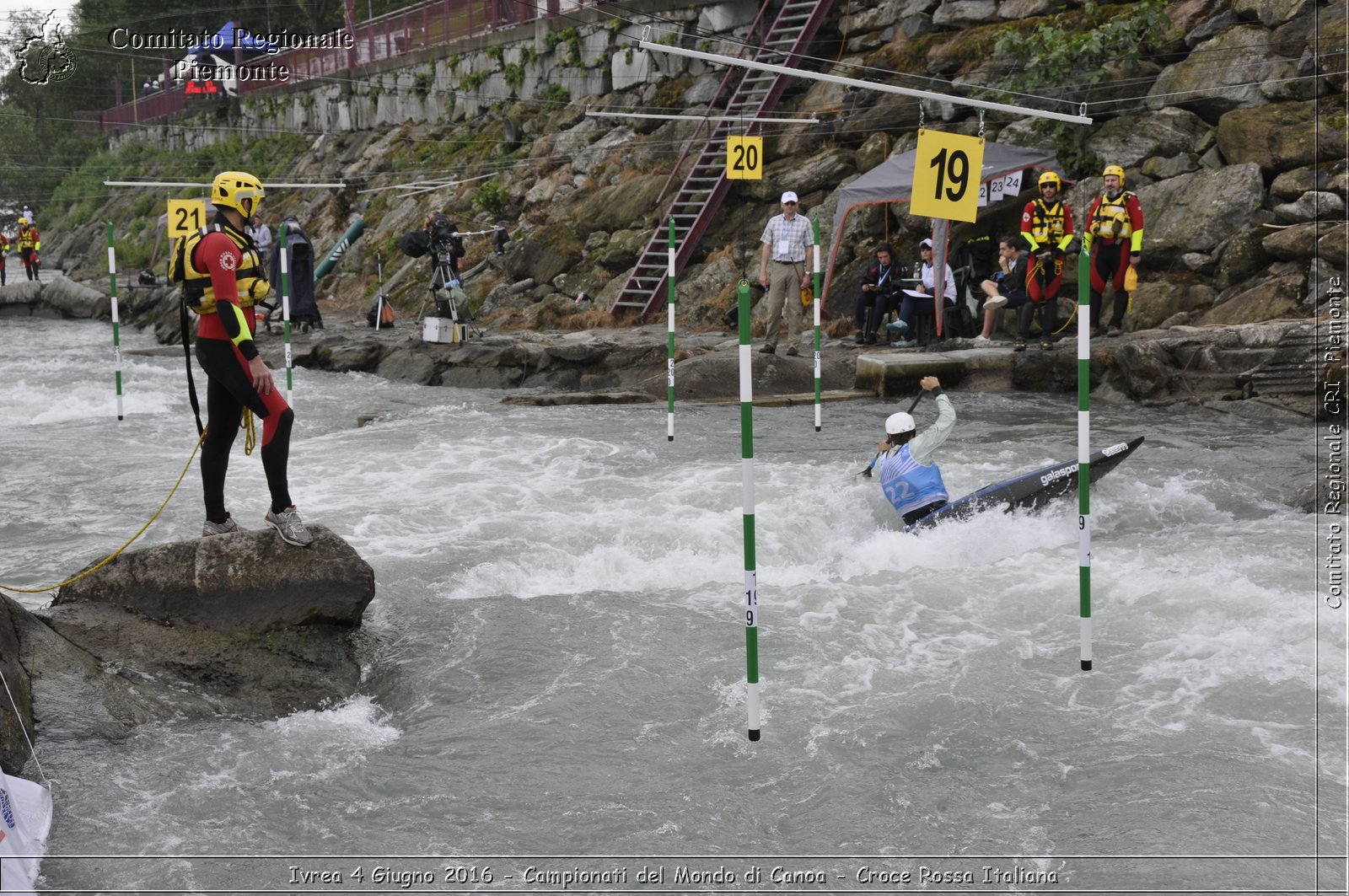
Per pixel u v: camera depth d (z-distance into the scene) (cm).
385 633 629
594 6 2694
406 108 3469
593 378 1661
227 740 506
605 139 2598
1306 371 1254
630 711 534
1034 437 1124
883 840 423
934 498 793
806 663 582
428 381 1725
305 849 420
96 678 531
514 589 704
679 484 936
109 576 600
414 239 1811
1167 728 499
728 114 2286
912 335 1686
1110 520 816
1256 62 1670
